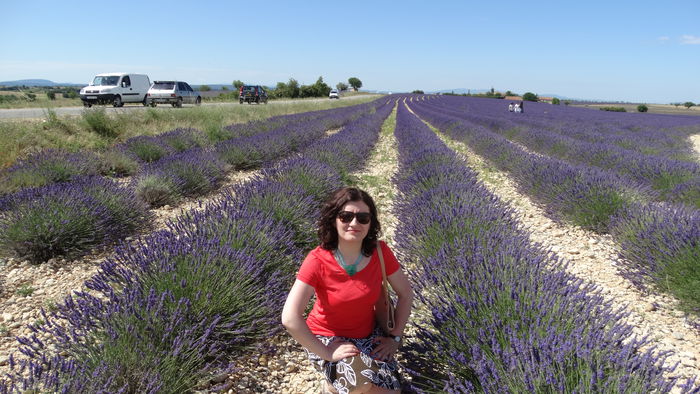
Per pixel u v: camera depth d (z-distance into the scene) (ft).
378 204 22.50
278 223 14.26
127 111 48.19
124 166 28.07
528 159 28.09
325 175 22.00
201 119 50.06
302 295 6.52
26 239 14.08
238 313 9.12
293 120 60.49
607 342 6.73
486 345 6.99
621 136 48.34
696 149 50.62
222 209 14.43
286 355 9.59
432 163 24.45
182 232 12.53
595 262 14.89
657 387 5.78
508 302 7.84
